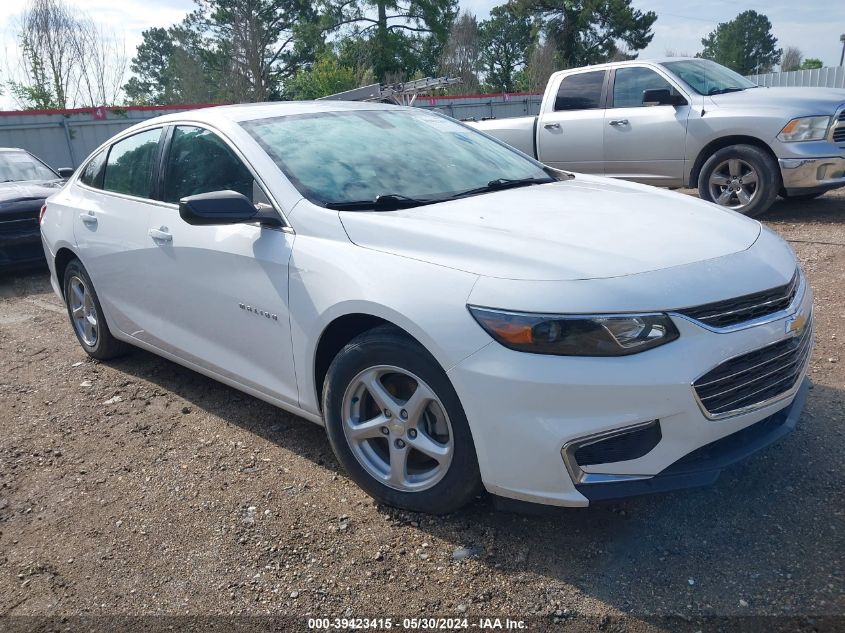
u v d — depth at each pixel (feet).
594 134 28.07
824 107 23.49
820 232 23.29
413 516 9.41
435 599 7.97
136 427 12.92
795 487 9.52
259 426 12.59
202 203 9.86
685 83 26.43
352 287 9.14
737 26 261.85
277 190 10.64
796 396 9.35
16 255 26.30
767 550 8.32
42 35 80.69
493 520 9.23
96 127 60.18
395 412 9.10
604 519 9.14
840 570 7.89
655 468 7.83
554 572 8.23
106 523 9.96
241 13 127.95
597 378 7.56
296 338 10.11
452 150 12.60
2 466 11.85
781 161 23.84
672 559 8.29
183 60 151.84
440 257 8.75
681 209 10.43
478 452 8.23
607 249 8.54
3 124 56.13
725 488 9.65
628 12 151.12
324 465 11.03
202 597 8.31
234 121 11.96
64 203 15.97
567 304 7.72
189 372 15.48
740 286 8.23
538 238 8.84
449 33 136.87
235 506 10.08
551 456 7.79
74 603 8.40
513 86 174.70
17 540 9.75
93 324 15.90
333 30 144.66
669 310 7.73
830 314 15.90
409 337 8.78
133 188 13.78
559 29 155.94
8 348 18.39
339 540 9.11
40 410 14.06
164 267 12.51
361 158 11.43
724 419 8.00
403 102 46.01
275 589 8.34
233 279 11.05
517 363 7.80
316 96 104.27
